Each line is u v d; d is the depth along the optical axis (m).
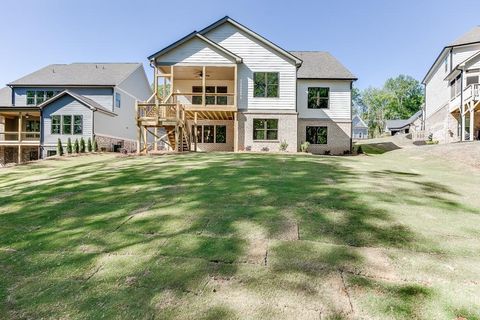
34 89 24.67
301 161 9.60
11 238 3.53
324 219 3.75
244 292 2.28
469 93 17.42
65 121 21.59
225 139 19.06
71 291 2.39
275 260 2.75
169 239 3.27
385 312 2.03
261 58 16.86
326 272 2.54
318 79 20.34
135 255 2.95
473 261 2.72
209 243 3.14
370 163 9.60
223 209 4.19
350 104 20.41
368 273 2.52
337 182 5.93
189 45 16.33
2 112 22.08
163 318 2.03
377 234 3.30
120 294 2.32
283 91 16.80
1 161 23.02
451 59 22.08
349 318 1.98
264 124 16.80
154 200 4.77
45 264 2.85
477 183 6.24
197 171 7.33
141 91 30.52
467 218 3.87
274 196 4.79
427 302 2.14
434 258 2.77
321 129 20.44
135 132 28.72
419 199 4.75
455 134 21.77
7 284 2.53
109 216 4.12
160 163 9.18
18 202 5.16
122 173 7.48
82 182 6.57
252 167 7.98
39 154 21.58
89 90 24.69
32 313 2.14
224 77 18.66
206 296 2.25
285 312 2.05
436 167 9.24
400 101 74.75
